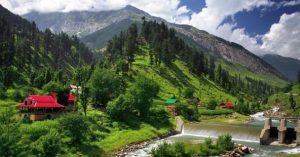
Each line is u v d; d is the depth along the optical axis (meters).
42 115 117.62
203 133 136.00
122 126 125.00
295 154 93.56
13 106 135.00
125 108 132.12
